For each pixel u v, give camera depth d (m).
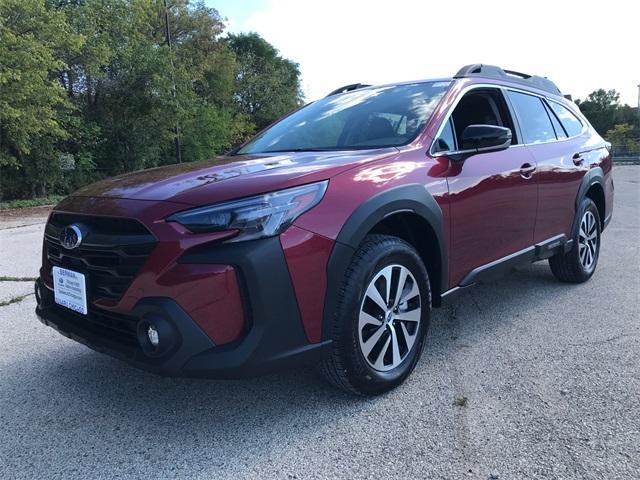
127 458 2.36
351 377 2.63
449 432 2.47
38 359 3.49
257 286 2.25
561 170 4.27
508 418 2.58
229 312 2.24
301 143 3.56
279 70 48.19
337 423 2.59
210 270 2.21
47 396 2.96
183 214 2.27
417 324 2.96
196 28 35.22
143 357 2.34
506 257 3.71
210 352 2.24
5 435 2.56
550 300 4.49
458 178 3.17
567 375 3.03
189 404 2.84
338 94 4.22
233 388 3.00
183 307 2.21
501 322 3.98
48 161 19.70
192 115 26.48
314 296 2.41
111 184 2.89
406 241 3.09
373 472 2.20
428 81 3.75
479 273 3.42
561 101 4.94
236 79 44.00
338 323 2.52
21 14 16.11
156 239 2.25
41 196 20.19
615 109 75.69
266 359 2.30
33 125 16.80
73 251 2.59
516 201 3.70
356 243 2.53
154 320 2.23
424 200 2.88
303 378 3.09
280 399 2.85
